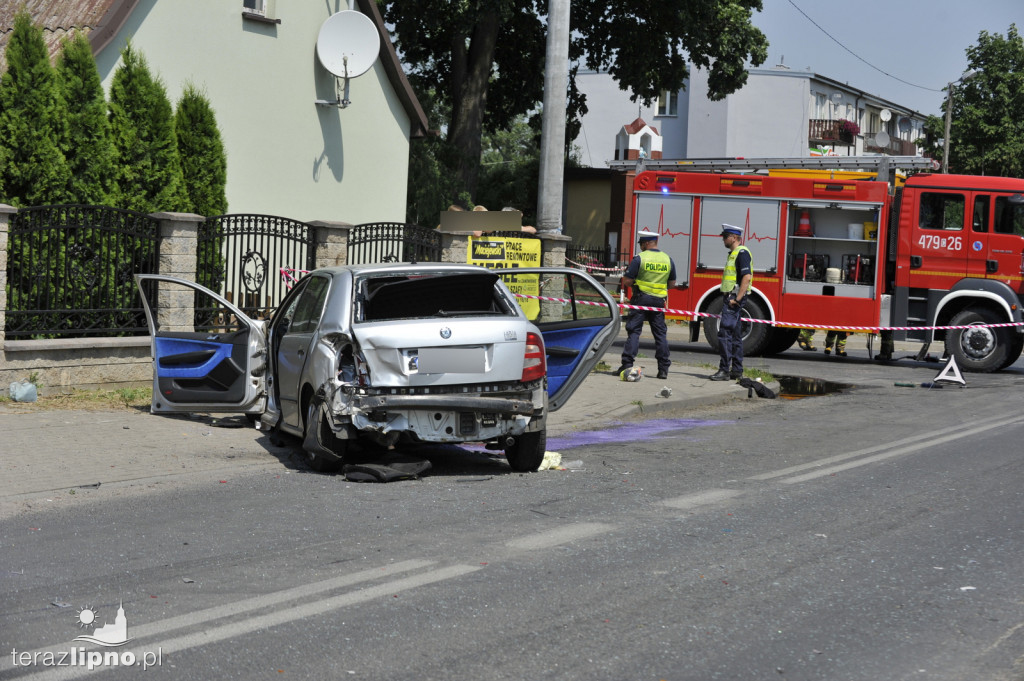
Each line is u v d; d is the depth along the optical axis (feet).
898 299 60.49
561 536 20.45
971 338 58.70
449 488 25.07
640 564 18.62
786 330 66.74
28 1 53.67
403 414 25.32
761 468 28.50
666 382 47.16
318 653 14.17
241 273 42.96
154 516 21.89
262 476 26.32
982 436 35.01
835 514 22.90
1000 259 57.82
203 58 55.21
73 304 38.01
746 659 14.24
